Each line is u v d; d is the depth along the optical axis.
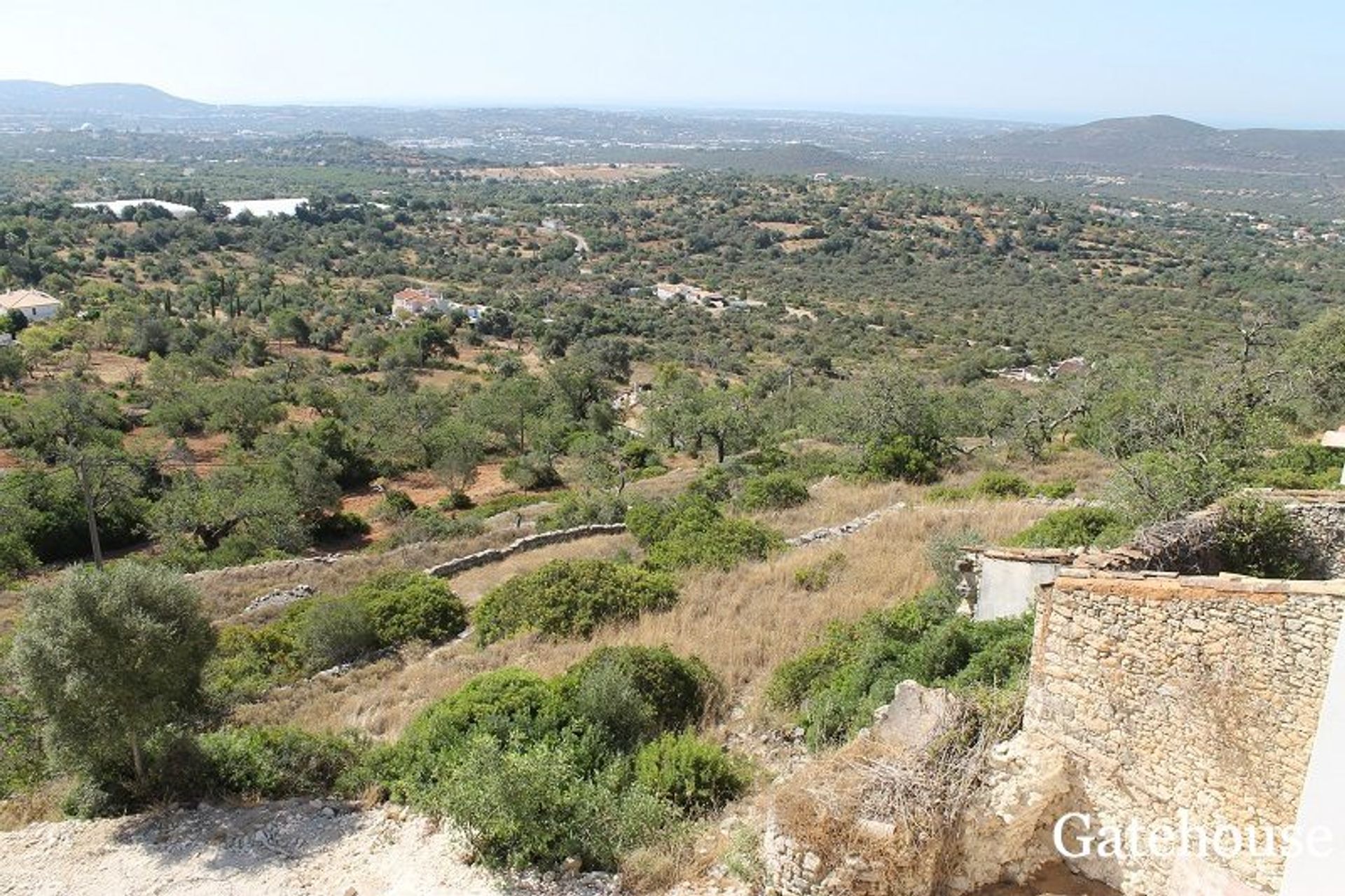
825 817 6.68
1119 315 103.62
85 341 71.75
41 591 9.77
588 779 9.87
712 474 32.38
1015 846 7.15
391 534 34.81
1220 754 6.49
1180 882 6.69
